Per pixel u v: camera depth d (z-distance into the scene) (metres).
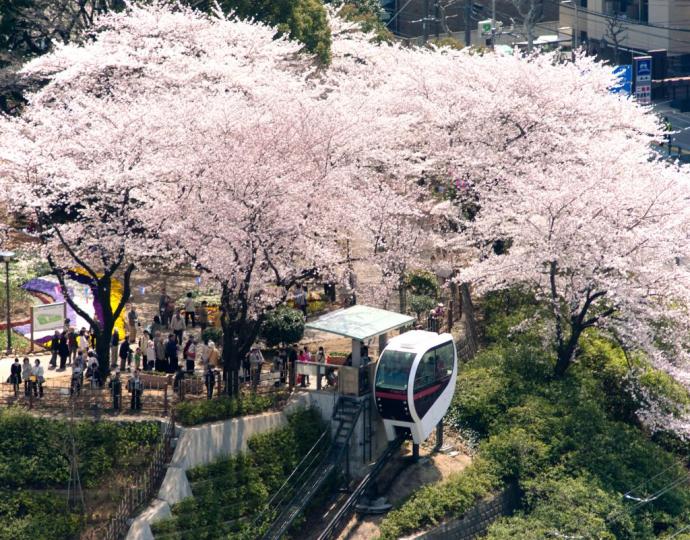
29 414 75.81
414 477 82.69
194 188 84.12
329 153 88.31
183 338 91.12
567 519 80.25
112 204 81.88
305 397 82.75
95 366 80.62
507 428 87.94
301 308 95.81
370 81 130.75
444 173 111.38
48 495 72.69
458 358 95.12
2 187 81.31
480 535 80.38
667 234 90.25
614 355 99.50
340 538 76.06
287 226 81.38
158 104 86.69
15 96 115.81
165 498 73.44
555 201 90.75
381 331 82.44
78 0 126.69
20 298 97.88
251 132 84.81
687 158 156.25
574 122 107.50
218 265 79.81
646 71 152.12
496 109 105.25
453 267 106.44
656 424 94.88
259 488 76.12
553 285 93.25
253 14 128.25
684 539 82.06
